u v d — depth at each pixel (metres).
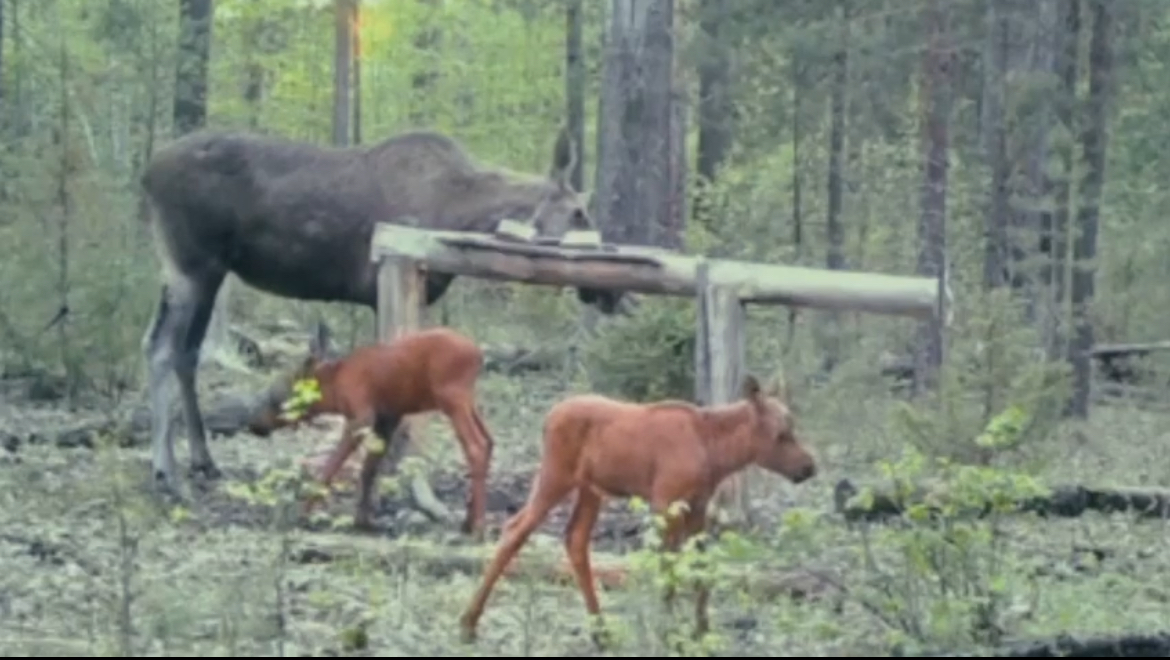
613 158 21.84
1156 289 30.14
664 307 17.22
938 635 10.13
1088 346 25.22
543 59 45.56
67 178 20.78
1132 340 30.16
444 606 10.99
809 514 10.90
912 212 31.77
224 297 22.64
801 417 18.16
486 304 25.52
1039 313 25.11
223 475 15.49
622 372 17.08
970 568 10.66
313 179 15.48
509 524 10.38
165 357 15.34
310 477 14.34
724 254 27.27
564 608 11.07
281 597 10.48
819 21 30.11
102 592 11.05
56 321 20.22
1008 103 26.36
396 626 10.46
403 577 11.59
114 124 31.53
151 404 15.20
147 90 30.55
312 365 13.71
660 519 9.83
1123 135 32.81
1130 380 28.52
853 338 24.27
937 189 25.31
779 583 11.40
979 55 31.03
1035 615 11.04
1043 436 17.03
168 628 9.89
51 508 13.91
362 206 15.41
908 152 30.86
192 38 29.23
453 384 13.59
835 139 31.66
